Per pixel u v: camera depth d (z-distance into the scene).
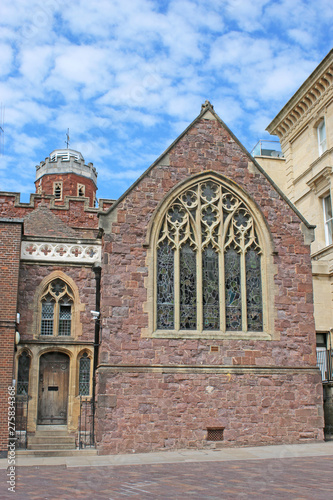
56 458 16.47
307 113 34.06
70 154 46.28
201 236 20.55
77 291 21.66
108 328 18.70
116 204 19.86
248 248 20.92
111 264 19.30
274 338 20.05
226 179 21.16
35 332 20.94
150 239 19.81
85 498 9.27
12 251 19.41
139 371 18.52
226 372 19.25
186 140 21.20
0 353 18.20
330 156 30.97
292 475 11.94
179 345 19.16
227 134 21.77
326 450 17.31
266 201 21.38
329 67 30.56
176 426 18.36
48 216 28.25
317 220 32.00
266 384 19.50
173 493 9.68
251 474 12.21
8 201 29.77
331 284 29.58
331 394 22.41
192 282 20.14
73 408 20.59
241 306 20.30
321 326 28.97
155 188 20.39
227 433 18.73
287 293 20.64
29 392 20.34
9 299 18.88
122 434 17.86
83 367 21.22
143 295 19.28
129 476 12.21
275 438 19.09
